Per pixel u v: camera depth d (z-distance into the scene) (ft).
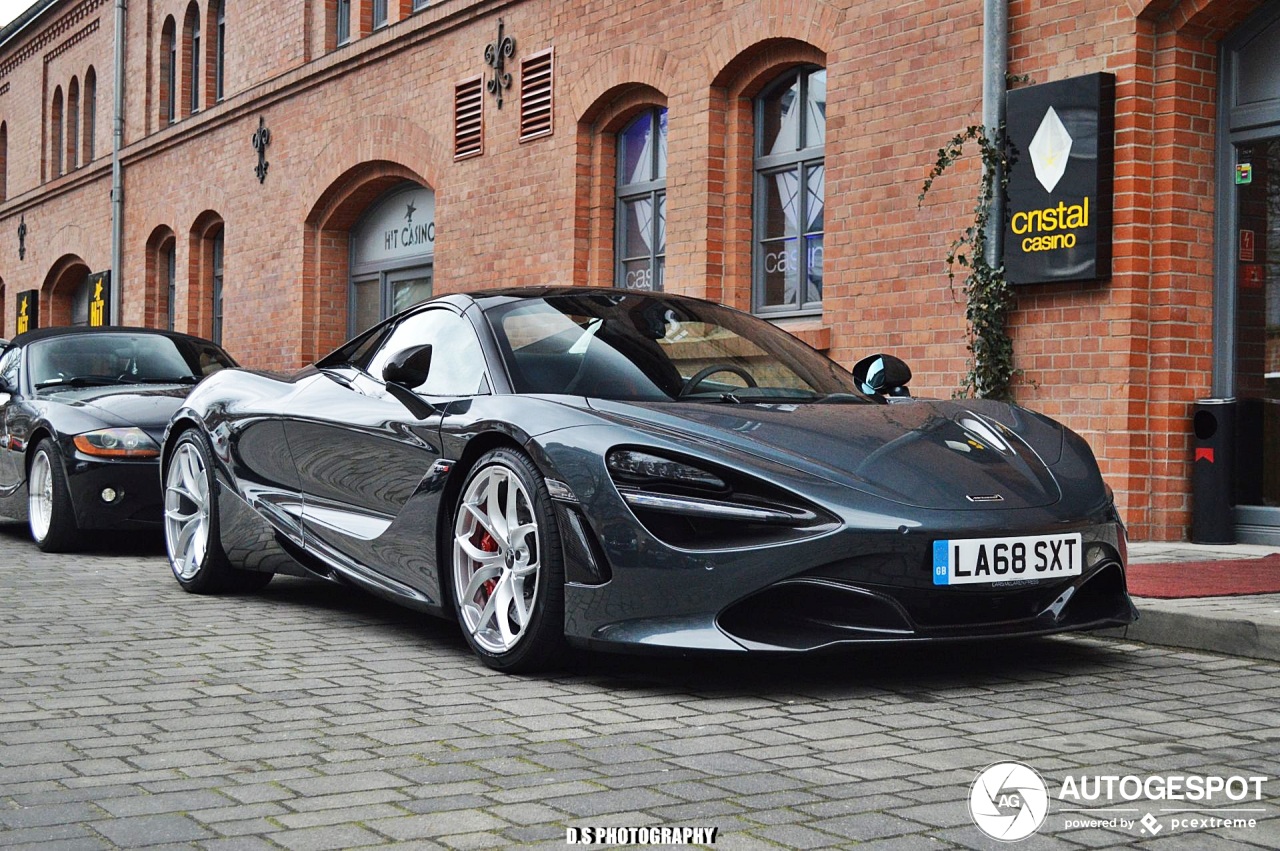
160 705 11.41
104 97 67.46
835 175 27.35
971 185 24.44
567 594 12.07
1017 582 11.75
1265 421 21.93
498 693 11.91
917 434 12.82
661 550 11.49
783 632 11.36
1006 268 23.41
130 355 26.78
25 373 26.07
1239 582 16.63
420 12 40.68
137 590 18.88
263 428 17.12
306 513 16.15
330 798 8.59
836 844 7.67
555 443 12.23
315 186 47.11
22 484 24.91
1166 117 21.91
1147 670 13.08
